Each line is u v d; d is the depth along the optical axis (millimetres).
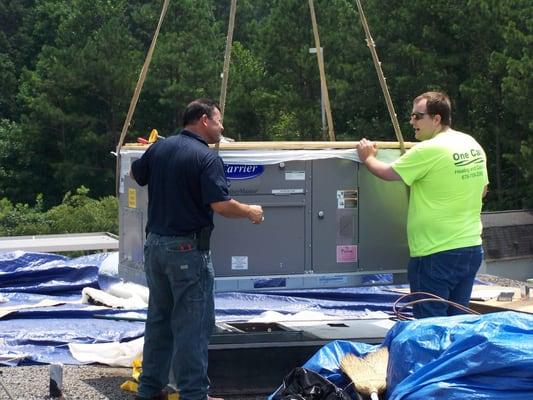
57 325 7609
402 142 5957
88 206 32000
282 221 5863
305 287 5918
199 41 39625
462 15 27188
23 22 55406
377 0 30328
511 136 26734
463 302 5695
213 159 5004
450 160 5488
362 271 6039
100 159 41812
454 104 28453
